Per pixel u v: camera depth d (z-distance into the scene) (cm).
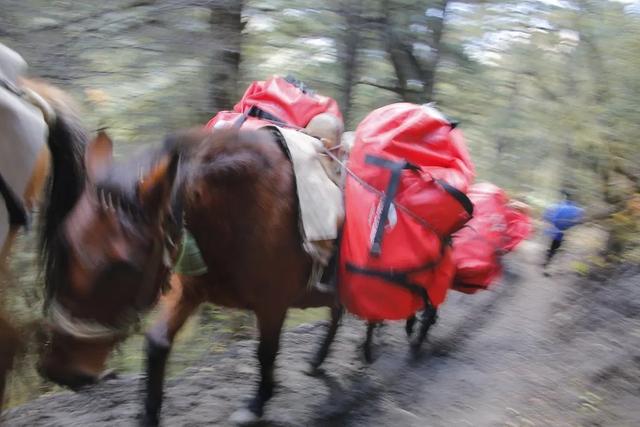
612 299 763
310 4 813
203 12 615
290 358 537
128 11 523
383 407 467
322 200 370
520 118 1300
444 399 489
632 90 836
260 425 409
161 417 410
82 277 263
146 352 371
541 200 1385
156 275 290
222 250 345
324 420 434
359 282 389
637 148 811
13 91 244
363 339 600
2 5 459
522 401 491
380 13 981
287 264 366
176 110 632
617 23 916
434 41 1052
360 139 412
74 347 274
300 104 421
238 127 363
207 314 673
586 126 862
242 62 778
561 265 955
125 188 274
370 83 1016
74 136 262
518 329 666
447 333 645
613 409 488
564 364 570
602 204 902
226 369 497
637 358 586
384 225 392
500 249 554
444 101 1184
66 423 398
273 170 352
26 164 239
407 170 402
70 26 496
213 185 328
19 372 266
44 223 262
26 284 293
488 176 1480
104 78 537
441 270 420
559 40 1077
